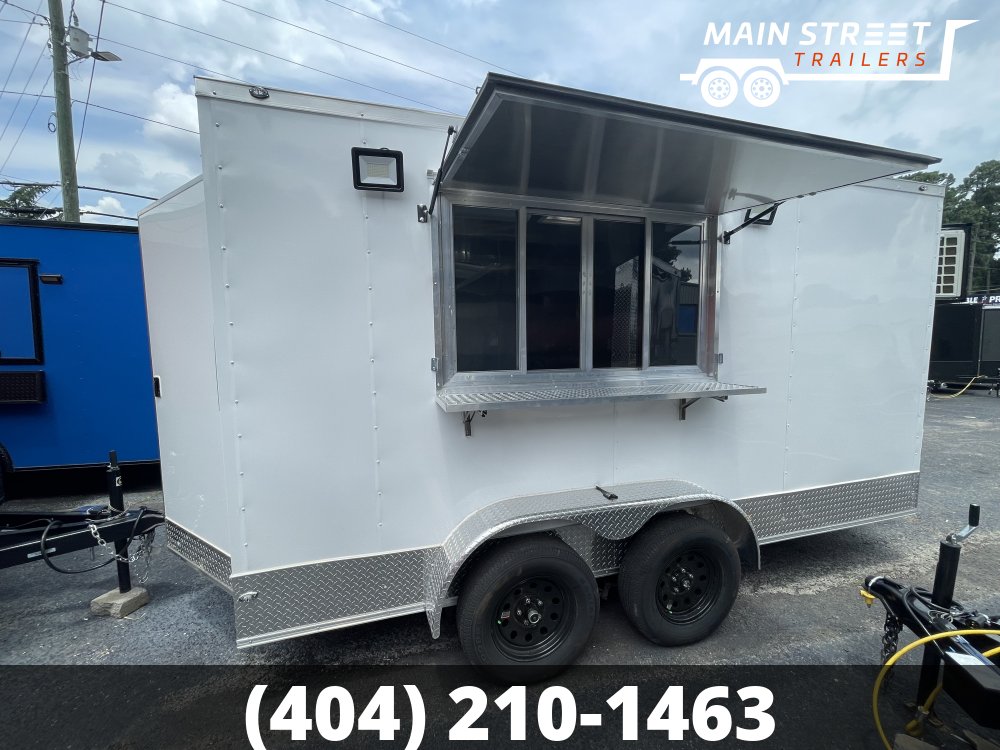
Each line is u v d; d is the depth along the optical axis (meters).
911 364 3.25
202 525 2.19
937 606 1.88
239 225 1.81
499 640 2.07
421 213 2.04
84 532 2.61
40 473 4.47
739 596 2.88
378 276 2.00
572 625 2.14
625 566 2.32
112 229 4.52
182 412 2.25
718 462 2.73
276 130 1.83
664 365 2.63
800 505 2.97
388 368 2.04
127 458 4.70
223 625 2.63
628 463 2.52
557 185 2.13
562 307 2.39
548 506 2.21
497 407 1.98
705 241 2.63
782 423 2.88
